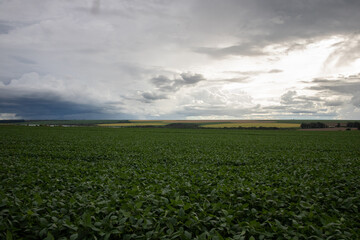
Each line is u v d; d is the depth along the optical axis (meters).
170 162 18.17
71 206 6.35
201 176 10.95
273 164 16.67
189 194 7.85
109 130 68.44
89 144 30.59
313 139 45.06
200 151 25.25
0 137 37.78
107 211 5.99
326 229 5.47
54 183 9.88
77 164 15.78
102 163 16.88
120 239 5.39
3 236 4.85
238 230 5.42
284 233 5.32
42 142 31.84
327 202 7.67
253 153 23.97
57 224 5.27
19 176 11.13
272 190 8.30
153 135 52.34
